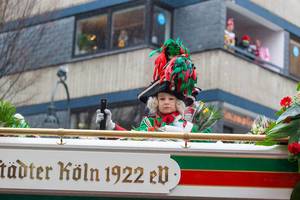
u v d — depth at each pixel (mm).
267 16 22281
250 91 21094
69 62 22438
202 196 4484
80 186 4500
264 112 21578
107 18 21953
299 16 23531
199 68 20438
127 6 21469
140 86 20859
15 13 17094
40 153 4535
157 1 21078
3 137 4594
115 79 21516
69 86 22406
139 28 21156
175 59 5812
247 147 4523
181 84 5773
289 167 4496
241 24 22531
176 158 4508
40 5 18875
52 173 4520
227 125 20297
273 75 22031
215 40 20391
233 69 20594
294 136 4512
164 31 21234
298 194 4422
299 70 23562
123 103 21141
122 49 21453
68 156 4523
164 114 5812
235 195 4484
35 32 18656
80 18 22469
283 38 22734
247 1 21422
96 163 4512
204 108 6801
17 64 17766
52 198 4559
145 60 20891
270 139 4555
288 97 4816
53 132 4562
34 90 22109
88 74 22078
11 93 17922
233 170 4500
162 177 4488
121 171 4500
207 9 20688
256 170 4500
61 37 22344
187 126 5727
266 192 4488
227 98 20297
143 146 4512
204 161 4500
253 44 22375
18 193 4551
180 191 4484
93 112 21984
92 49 22156
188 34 20953
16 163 4531
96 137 4727
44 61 21594
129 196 4512
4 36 17094
